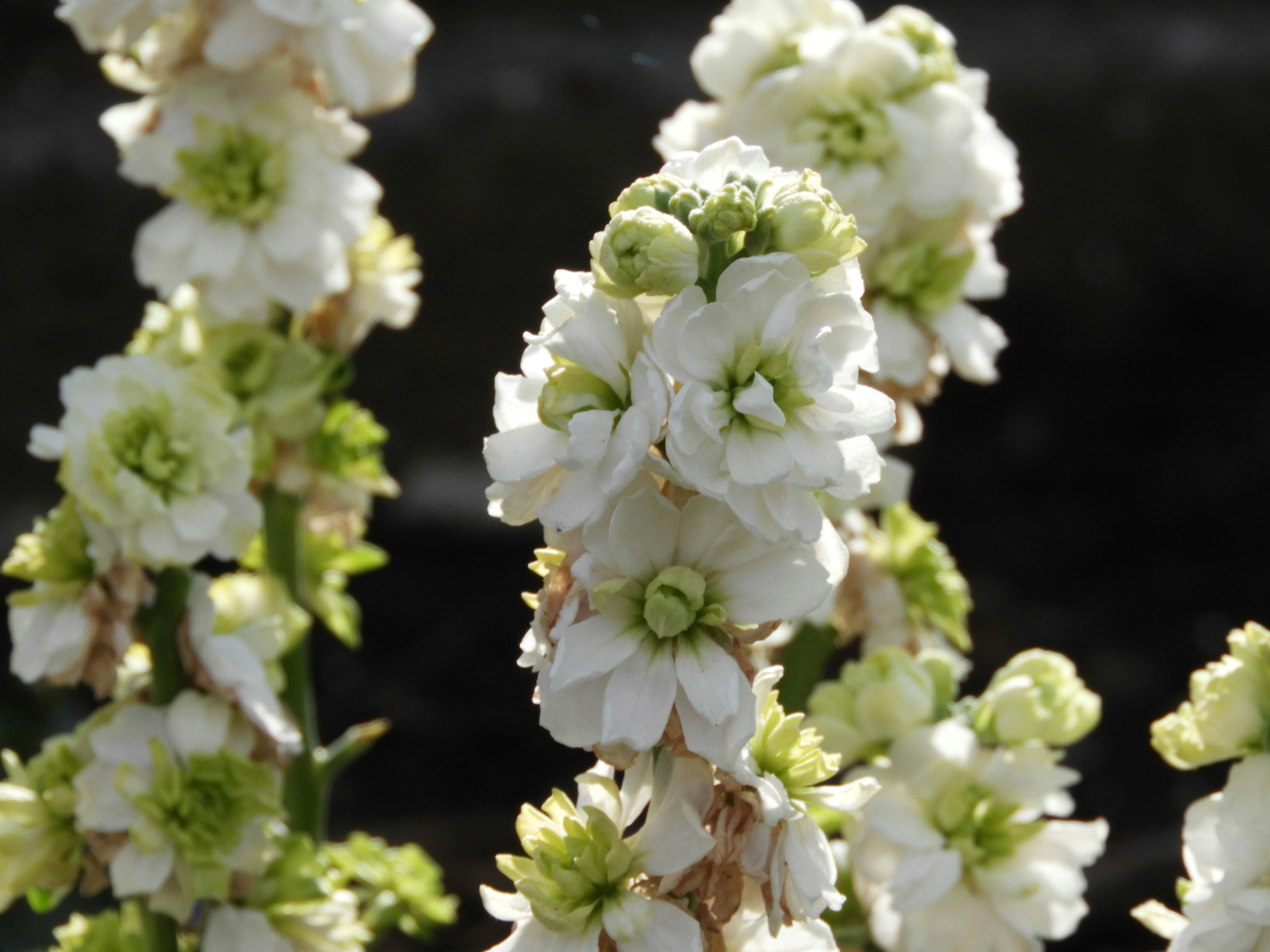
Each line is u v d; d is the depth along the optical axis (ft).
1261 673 1.28
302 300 1.45
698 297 1.16
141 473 1.36
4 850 1.38
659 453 1.20
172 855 1.37
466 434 4.15
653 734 1.17
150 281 1.46
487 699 3.49
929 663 1.41
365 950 1.53
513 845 3.06
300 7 1.42
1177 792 3.24
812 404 1.17
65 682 1.37
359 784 3.26
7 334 4.19
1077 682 1.38
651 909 1.20
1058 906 1.36
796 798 1.22
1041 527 4.21
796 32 1.47
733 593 1.19
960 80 1.47
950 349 1.45
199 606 1.37
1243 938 1.26
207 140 1.44
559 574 1.20
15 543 3.53
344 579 1.58
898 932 1.38
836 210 1.18
